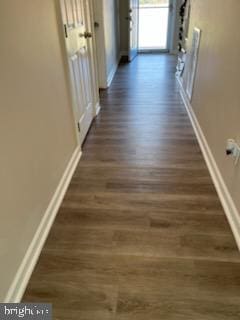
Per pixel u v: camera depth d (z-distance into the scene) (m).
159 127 2.88
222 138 1.85
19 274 1.28
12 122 1.20
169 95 3.77
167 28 5.99
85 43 2.60
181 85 3.86
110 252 1.48
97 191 1.95
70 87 2.09
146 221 1.67
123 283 1.32
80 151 2.42
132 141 2.62
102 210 1.77
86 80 2.69
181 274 1.35
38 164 1.51
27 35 1.33
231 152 1.59
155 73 4.76
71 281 1.33
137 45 6.05
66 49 1.96
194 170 2.15
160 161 2.28
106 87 4.09
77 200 1.87
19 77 1.26
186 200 1.83
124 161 2.30
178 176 2.08
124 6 5.32
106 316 1.18
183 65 3.81
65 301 1.25
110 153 2.43
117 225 1.65
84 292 1.28
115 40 5.00
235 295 1.25
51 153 1.73
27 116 1.35
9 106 1.17
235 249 1.47
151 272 1.36
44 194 1.61
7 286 1.18
